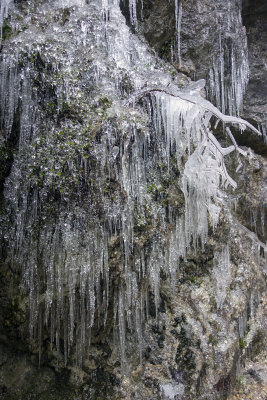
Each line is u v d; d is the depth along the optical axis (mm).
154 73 2521
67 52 2117
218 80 3609
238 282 3445
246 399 3055
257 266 3793
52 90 2053
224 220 3211
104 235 2131
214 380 2807
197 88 2418
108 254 2223
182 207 2535
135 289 2424
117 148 2115
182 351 2771
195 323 2889
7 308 2236
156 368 2697
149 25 3010
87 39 2275
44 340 2436
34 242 2004
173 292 2949
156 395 2609
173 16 3066
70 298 2094
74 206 2027
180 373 2707
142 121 2232
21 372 2338
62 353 2490
